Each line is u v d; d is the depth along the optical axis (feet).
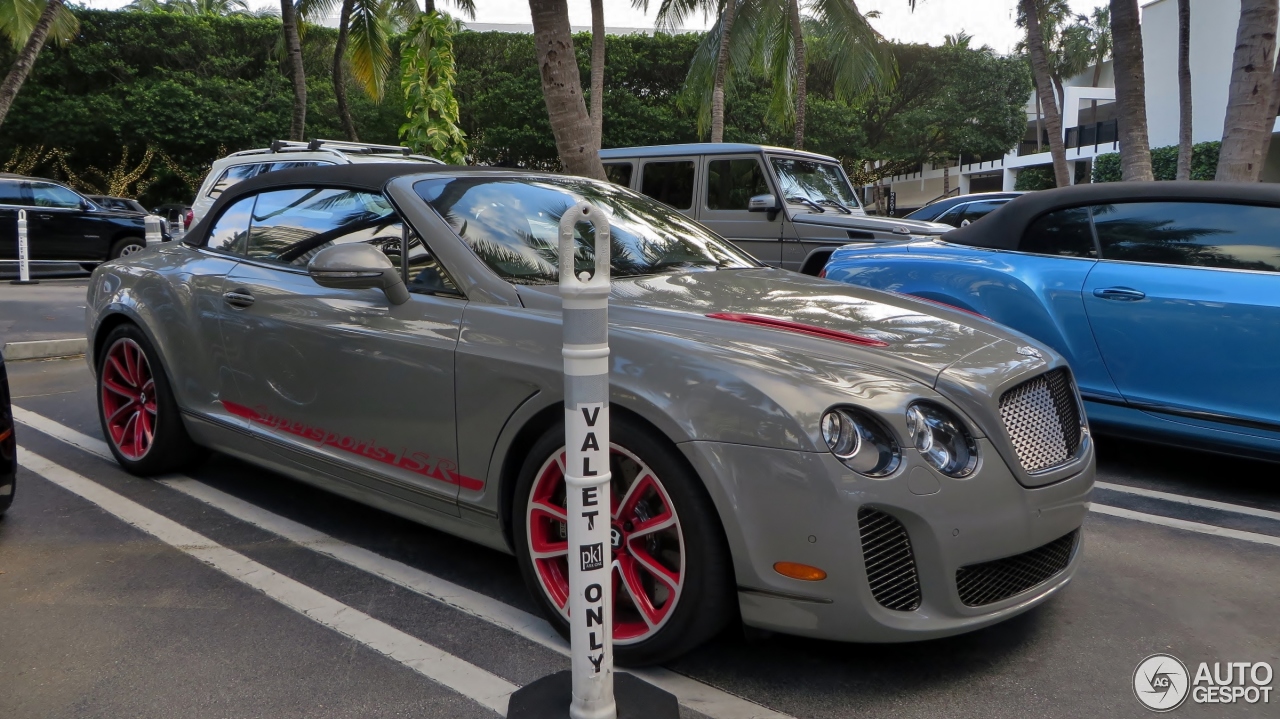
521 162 111.65
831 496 7.11
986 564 7.73
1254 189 13.70
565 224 6.34
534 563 8.61
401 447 9.77
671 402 7.60
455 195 10.66
